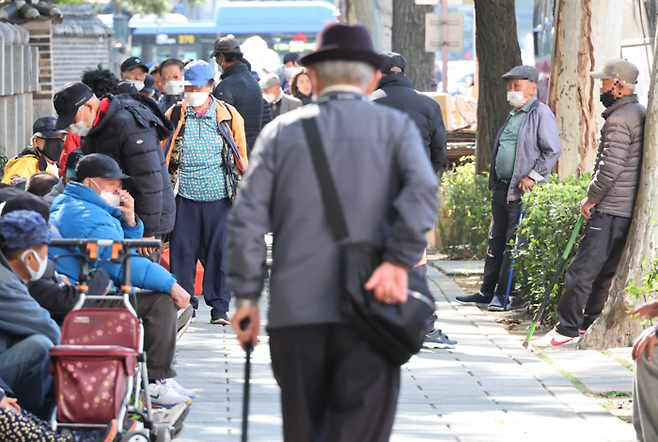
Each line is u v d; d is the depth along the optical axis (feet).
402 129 28.71
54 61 229.45
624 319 62.95
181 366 55.72
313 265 27.84
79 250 41.47
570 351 63.05
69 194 44.32
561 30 83.82
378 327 27.55
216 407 46.88
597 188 62.90
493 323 71.36
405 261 27.25
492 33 101.19
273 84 119.24
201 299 79.61
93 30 233.14
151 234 55.98
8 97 129.90
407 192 27.48
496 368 56.90
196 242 67.77
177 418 40.78
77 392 34.17
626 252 63.05
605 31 82.53
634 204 63.16
